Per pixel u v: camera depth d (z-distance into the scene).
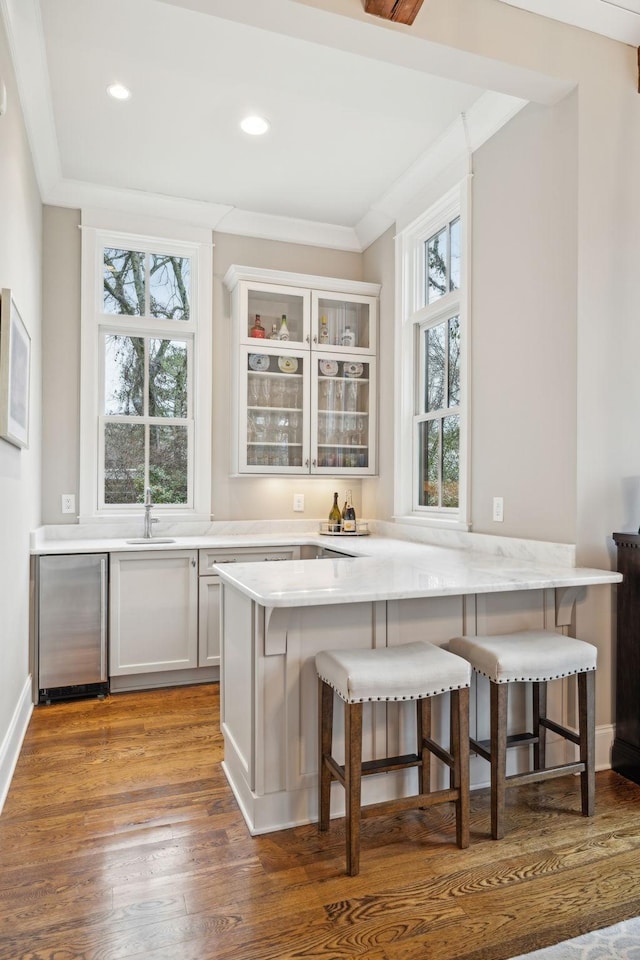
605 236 2.44
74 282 3.70
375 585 1.98
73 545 3.29
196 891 1.64
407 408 3.85
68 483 3.69
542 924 1.52
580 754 2.14
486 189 2.95
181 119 2.97
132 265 3.90
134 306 3.90
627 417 2.48
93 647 3.21
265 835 1.92
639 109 2.52
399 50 2.15
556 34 2.33
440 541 3.30
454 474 3.43
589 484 2.41
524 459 2.69
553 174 2.51
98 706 3.11
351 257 4.43
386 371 4.05
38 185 3.35
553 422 2.51
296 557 3.69
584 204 2.40
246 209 4.00
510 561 2.61
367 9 1.99
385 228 4.06
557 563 2.45
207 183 3.65
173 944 1.45
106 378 3.86
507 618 2.31
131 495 3.90
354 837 1.71
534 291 2.62
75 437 3.71
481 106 2.84
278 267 4.21
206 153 3.30
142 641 3.33
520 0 2.23
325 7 1.95
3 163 2.19
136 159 3.36
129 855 1.80
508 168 2.79
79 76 2.63
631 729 2.36
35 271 3.23
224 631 2.43
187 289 4.02
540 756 2.28
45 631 3.12
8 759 2.26
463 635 2.24
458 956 1.42
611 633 2.46
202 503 3.99
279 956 1.41
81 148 3.24
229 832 1.93
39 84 2.62
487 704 2.28
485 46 2.20
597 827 1.97
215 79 2.67
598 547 2.43
